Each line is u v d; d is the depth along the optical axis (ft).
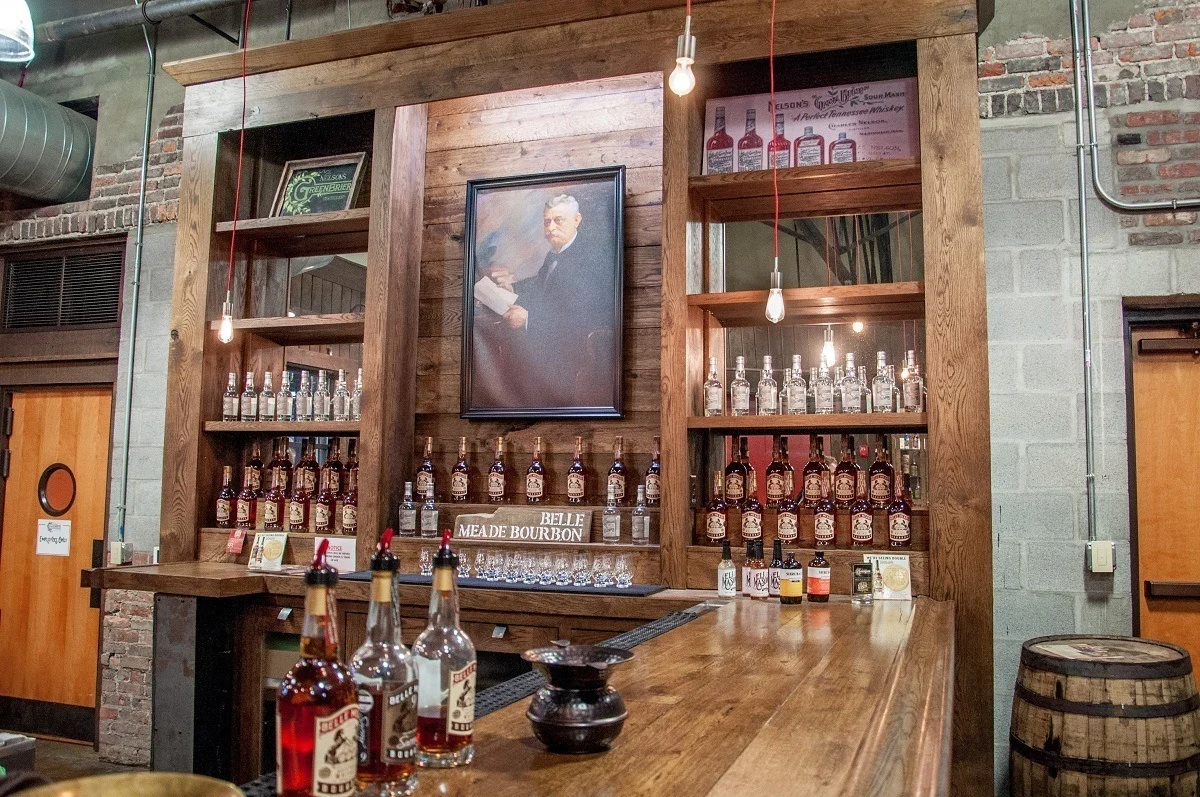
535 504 12.35
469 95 12.34
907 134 11.30
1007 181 11.63
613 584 10.90
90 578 11.89
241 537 12.85
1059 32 11.68
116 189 16.34
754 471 11.32
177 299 13.56
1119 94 11.41
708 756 3.90
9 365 17.06
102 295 16.42
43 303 16.87
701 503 11.62
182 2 15.70
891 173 10.78
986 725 9.61
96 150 16.65
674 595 10.28
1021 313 11.43
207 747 11.40
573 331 12.54
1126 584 10.87
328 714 3.10
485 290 12.99
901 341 11.53
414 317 13.25
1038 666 9.09
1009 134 11.68
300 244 14.34
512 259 12.92
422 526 12.40
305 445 13.34
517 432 12.82
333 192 13.76
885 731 4.27
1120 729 8.54
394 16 13.53
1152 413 11.34
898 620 8.19
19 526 16.72
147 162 16.17
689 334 11.21
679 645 6.78
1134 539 11.05
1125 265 11.18
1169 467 11.23
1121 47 11.50
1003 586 11.21
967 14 10.38
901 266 11.57
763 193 11.62
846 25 10.73
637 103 12.71
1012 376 11.39
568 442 12.57
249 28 16.22
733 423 10.92
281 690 3.17
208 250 13.50
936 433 10.07
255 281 14.24
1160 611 11.07
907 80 11.43
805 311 11.66
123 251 16.35
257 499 13.51
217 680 11.64
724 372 12.20
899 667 5.89
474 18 12.13
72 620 16.10
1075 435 11.14
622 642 7.05
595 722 3.94
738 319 12.21
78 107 17.35
